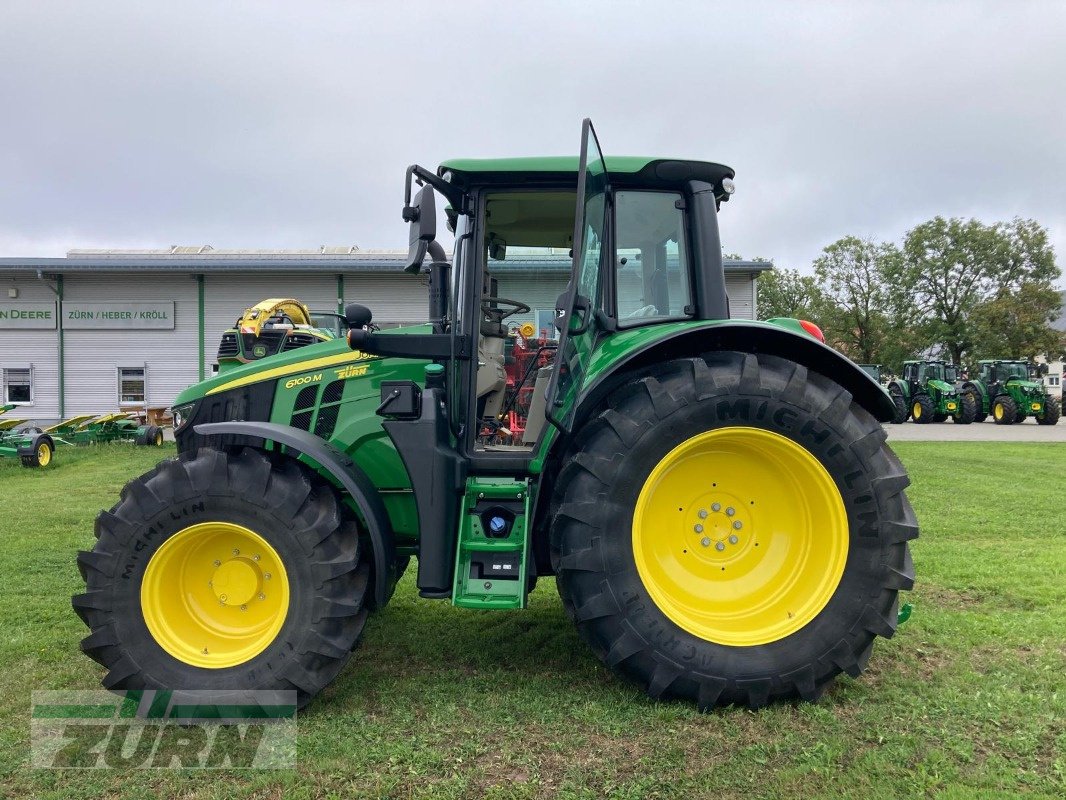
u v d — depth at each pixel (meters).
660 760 2.53
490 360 3.71
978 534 6.23
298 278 19.50
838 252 48.06
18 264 18.94
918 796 2.31
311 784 2.44
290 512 2.95
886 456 3.08
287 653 2.91
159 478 3.01
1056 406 21.92
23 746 2.71
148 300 19.64
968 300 44.31
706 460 3.17
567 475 3.04
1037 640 3.62
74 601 2.95
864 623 2.96
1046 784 2.35
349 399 3.51
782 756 2.56
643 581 2.97
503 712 2.93
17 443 12.13
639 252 3.52
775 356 3.23
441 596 3.03
